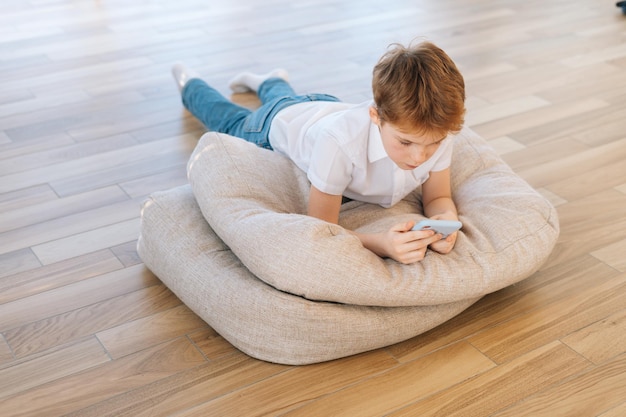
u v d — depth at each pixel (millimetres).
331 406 1486
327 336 1553
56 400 1511
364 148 1721
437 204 1867
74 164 2391
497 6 3812
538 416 1454
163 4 3879
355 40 3389
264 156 1928
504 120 2654
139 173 2346
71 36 3436
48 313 1750
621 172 2320
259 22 3619
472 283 1606
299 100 2117
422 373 1563
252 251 1588
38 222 2098
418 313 1621
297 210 1889
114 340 1668
